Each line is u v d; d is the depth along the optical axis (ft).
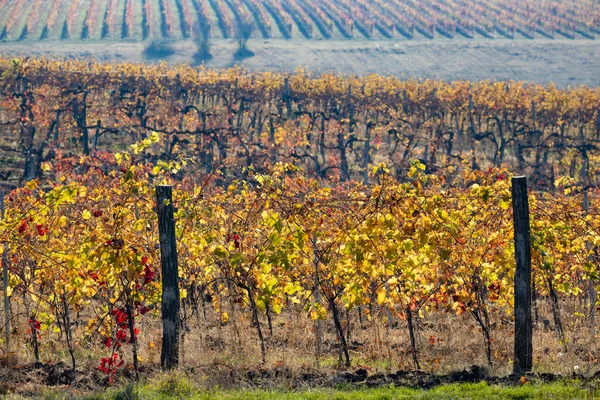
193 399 108.99
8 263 149.59
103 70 574.97
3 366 137.18
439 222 135.23
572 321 175.83
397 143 504.84
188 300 213.66
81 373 133.80
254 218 156.46
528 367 128.77
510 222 151.74
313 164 468.34
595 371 121.80
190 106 490.08
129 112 496.64
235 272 151.12
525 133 531.91
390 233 133.90
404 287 149.28
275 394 111.24
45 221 147.02
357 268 137.90
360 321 204.13
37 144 485.56
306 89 572.51
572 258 167.22
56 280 148.05
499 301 160.04
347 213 149.28
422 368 139.03
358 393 111.45
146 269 132.67
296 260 146.20
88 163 314.14
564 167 482.69
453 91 583.99
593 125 581.53
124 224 140.26
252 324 167.84
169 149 433.89
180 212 144.97
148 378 124.16
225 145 422.00
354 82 605.73
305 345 161.68
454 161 471.62
